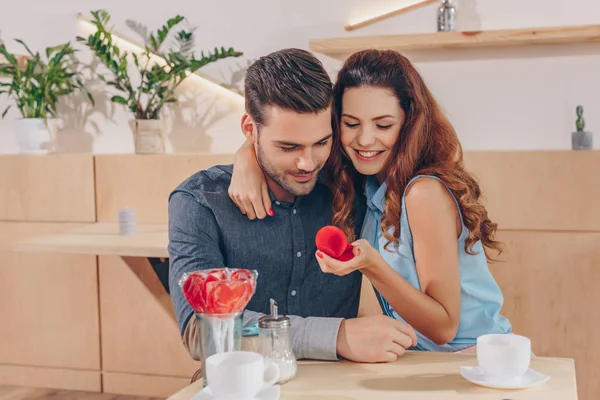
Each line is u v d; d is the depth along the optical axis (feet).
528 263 9.21
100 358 10.83
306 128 4.65
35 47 11.71
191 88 11.16
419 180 5.15
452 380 3.93
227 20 10.98
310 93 4.59
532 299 9.23
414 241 5.18
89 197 10.68
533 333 9.26
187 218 5.10
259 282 5.26
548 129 10.05
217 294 3.70
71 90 11.16
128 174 10.52
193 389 3.92
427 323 4.95
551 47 9.91
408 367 4.18
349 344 4.29
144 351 10.64
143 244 8.55
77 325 10.85
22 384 11.15
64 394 10.82
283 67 4.66
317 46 9.96
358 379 3.98
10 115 11.87
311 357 4.34
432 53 10.28
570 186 9.06
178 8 11.13
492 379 3.84
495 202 9.27
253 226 5.20
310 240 5.34
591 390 9.14
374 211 5.55
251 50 10.94
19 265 10.98
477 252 5.41
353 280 5.50
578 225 9.07
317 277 5.37
